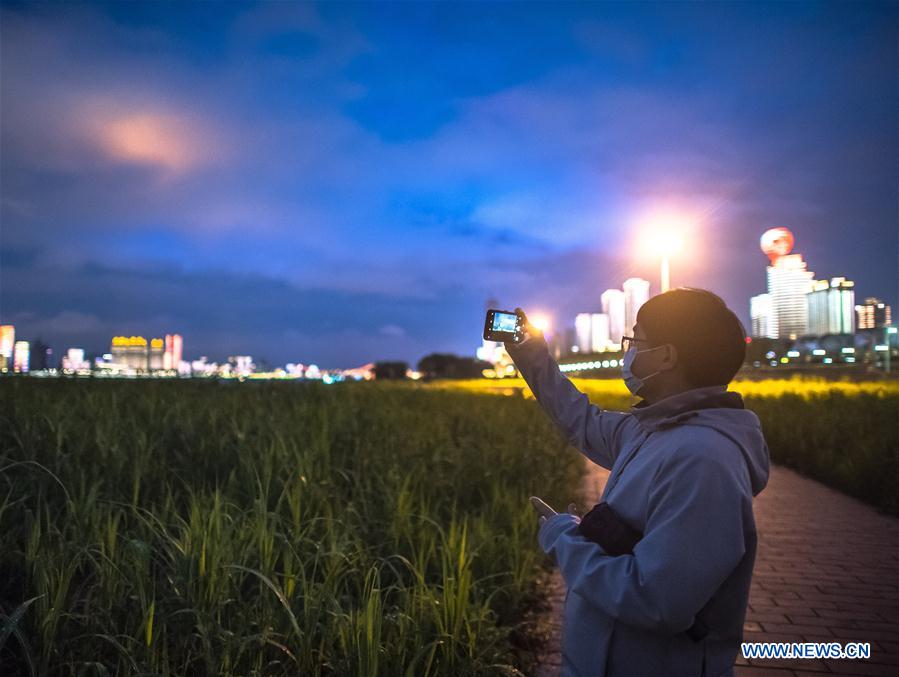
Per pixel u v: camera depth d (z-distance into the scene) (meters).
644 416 1.78
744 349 1.82
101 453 5.68
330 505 5.16
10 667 2.94
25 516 4.24
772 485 10.54
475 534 4.93
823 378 42.50
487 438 10.20
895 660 4.16
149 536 4.02
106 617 3.06
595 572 1.63
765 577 5.77
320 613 3.17
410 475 6.09
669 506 1.58
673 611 1.50
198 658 2.97
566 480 8.98
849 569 6.00
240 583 3.63
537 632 4.38
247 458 5.93
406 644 3.30
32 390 11.58
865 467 9.41
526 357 2.37
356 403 13.85
